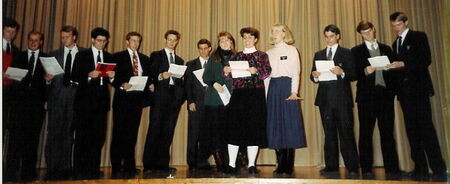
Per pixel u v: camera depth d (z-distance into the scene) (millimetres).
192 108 4422
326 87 4031
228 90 4129
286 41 4188
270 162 4785
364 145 3947
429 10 4340
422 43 3922
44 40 4660
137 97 4141
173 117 4422
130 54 4297
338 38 4219
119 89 4148
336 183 3328
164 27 5074
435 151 3760
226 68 3898
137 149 4820
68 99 4195
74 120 4195
